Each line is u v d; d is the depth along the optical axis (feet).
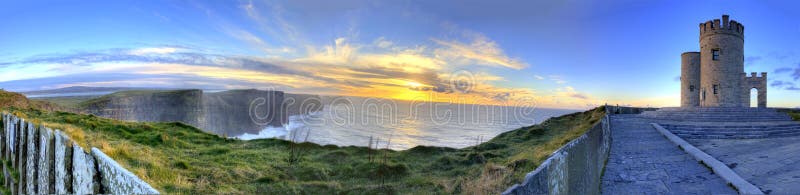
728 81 125.59
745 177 40.11
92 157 23.94
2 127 63.52
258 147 65.62
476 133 278.05
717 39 126.82
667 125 82.94
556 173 23.77
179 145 58.95
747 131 75.46
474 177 39.63
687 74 144.77
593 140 41.16
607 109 107.96
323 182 42.88
